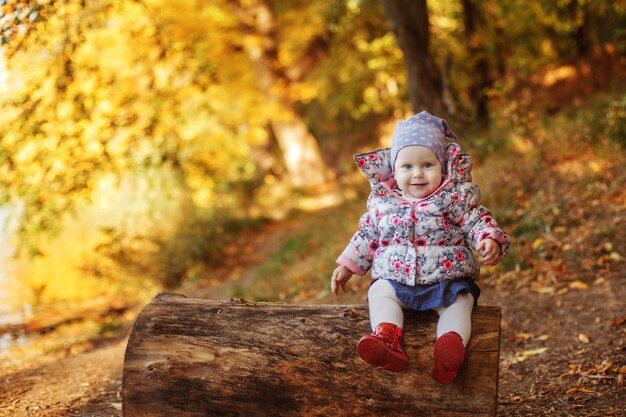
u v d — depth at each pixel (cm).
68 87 787
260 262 1151
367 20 1523
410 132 312
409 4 1009
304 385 298
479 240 296
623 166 798
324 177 2055
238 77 1750
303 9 1750
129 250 1111
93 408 457
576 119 966
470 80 1118
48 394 497
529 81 1359
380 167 324
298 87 1770
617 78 1152
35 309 990
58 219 899
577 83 1244
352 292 712
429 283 296
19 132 785
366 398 293
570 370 459
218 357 308
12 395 499
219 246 1174
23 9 607
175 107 924
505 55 1309
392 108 1636
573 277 617
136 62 895
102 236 1433
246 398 303
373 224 314
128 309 991
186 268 1116
